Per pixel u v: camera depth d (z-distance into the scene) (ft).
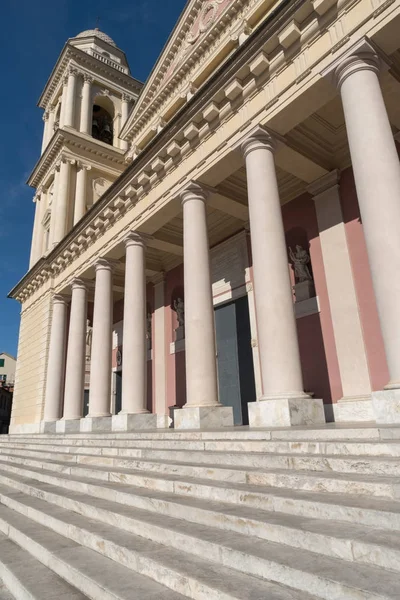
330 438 17.80
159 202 41.47
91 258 55.01
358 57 24.85
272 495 13.21
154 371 59.41
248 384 45.55
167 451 22.52
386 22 23.97
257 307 27.63
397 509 10.46
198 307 33.65
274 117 29.99
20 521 20.81
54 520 18.39
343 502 11.66
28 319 79.00
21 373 78.18
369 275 34.14
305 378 37.81
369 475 13.33
